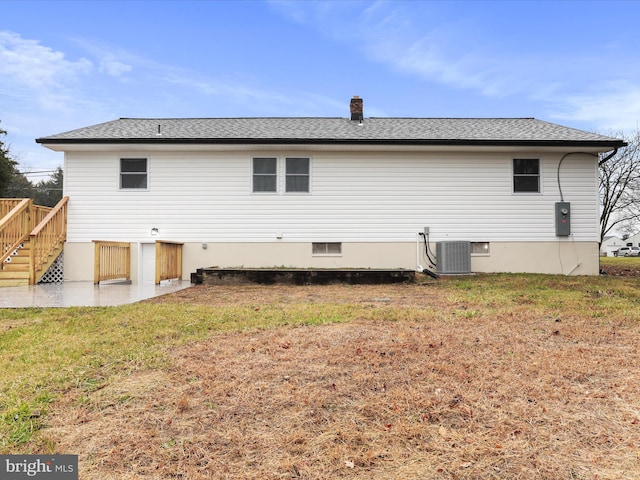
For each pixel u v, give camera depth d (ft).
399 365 11.16
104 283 33.50
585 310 18.45
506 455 6.92
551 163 37.65
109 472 6.58
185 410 8.65
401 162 37.50
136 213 36.37
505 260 37.47
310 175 37.19
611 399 8.97
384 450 7.13
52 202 154.40
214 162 36.94
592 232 37.52
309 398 9.12
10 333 14.98
